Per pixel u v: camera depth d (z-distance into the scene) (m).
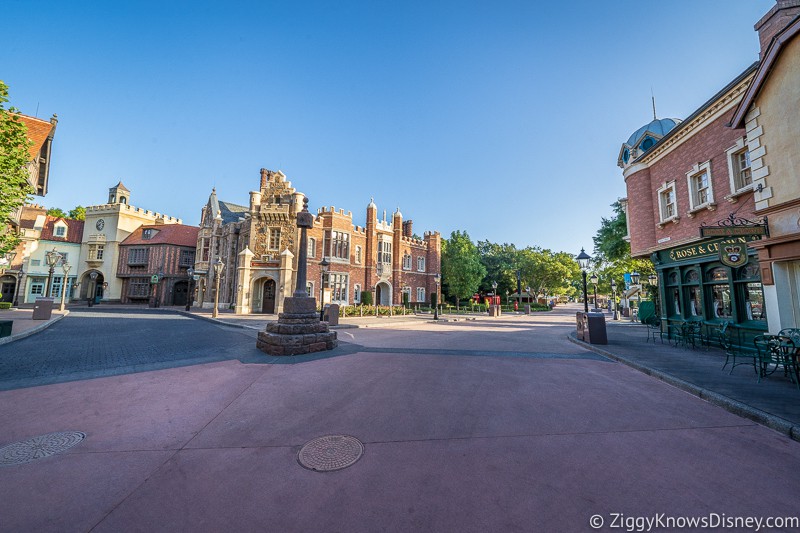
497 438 3.86
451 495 2.76
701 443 3.79
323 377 6.49
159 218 46.38
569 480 3.00
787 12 8.02
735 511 2.58
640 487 2.90
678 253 11.27
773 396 5.20
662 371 6.88
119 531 2.33
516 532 2.33
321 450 3.55
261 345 9.19
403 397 5.32
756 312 8.80
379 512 2.54
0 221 10.32
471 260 43.84
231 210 36.94
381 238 36.72
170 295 39.16
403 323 20.56
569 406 4.98
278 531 2.34
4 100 9.53
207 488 2.86
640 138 14.10
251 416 4.52
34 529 2.33
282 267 26.17
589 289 65.62
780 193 7.22
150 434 3.94
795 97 6.95
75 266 40.47
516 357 8.80
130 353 8.74
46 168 24.39
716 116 10.00
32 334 12.34
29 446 3.59
